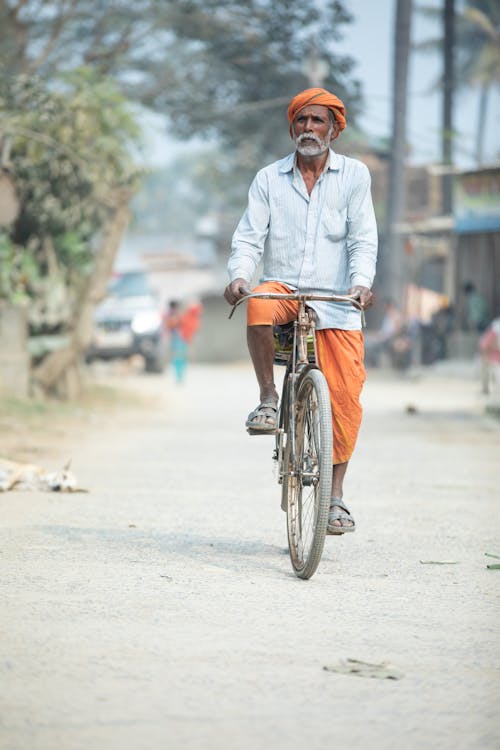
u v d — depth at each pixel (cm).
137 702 690
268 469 1967
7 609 916
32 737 630
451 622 902
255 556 1173
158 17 5797
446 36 7031
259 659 786
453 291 6069
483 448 2409
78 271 3288
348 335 1103
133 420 3016
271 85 6412
